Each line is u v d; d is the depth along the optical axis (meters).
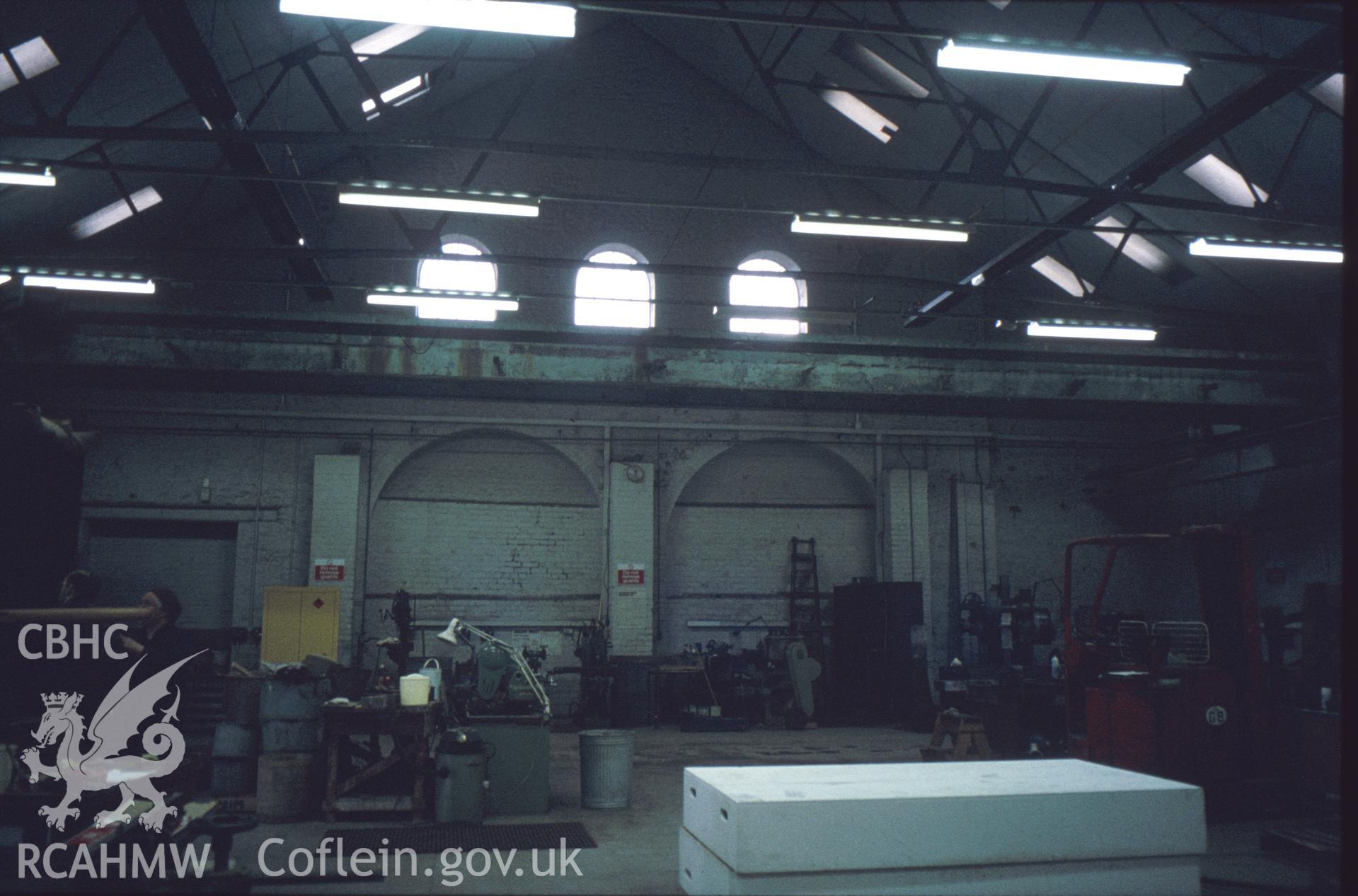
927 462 15.41
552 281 14.31
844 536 15.30
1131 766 7.45
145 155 10.61
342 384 12.36
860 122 13.65
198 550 13.45
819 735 12.58
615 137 14.94
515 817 7.14
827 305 14.96
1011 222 9.22
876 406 13.42
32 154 9.50
